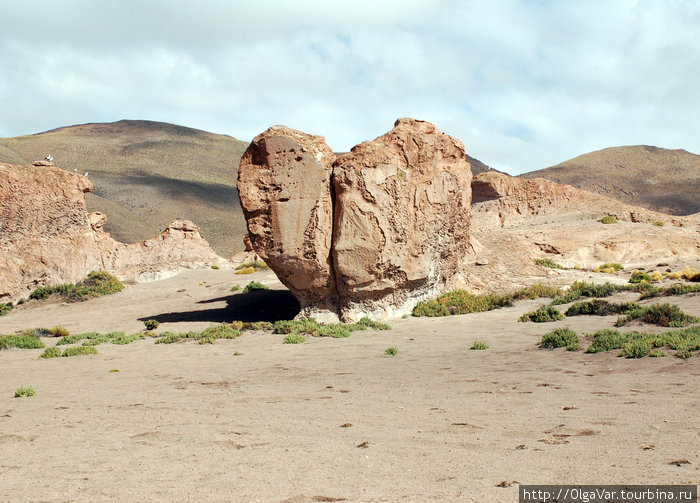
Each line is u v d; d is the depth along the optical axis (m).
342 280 28.28
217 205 157.00
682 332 16.42
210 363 19.92
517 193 57.00
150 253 53.84
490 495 5.74
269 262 28.81
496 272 36.56
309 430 9.39
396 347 20.92
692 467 6.32
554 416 9.46
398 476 6.61
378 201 28.03
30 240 47.28
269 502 5.84
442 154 30.97
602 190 151.50
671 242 41.72
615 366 14.02
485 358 17.36
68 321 36.81
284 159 28.27
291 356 20.47
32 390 14.90
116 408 12.30
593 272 37.84
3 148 188.25
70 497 6.28
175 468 7.38
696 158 175.12
